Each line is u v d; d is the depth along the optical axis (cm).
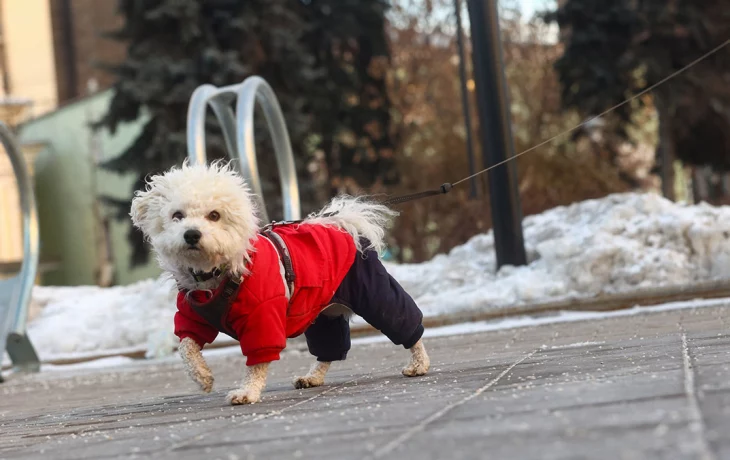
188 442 342
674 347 513
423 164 2656
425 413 343
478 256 1357
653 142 2822
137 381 873
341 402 431
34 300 1507
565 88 2356
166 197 482
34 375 1144
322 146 2506
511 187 1266
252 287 479
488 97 1271
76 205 3222
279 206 2189
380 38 2509
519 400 346
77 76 3709
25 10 3731
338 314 568
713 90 2291
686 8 2273
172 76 2166
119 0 2253
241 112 1067
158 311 1364
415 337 553
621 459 220
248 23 2195
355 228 551
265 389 583
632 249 1195
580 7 2275
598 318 1031
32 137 3394
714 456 213
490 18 1275
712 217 1226
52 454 354
